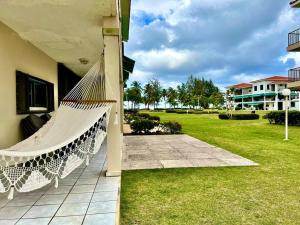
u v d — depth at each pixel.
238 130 12.38
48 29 4.23
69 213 2.54
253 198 3.24
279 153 6.29
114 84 3.83
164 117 25.92
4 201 2.87
